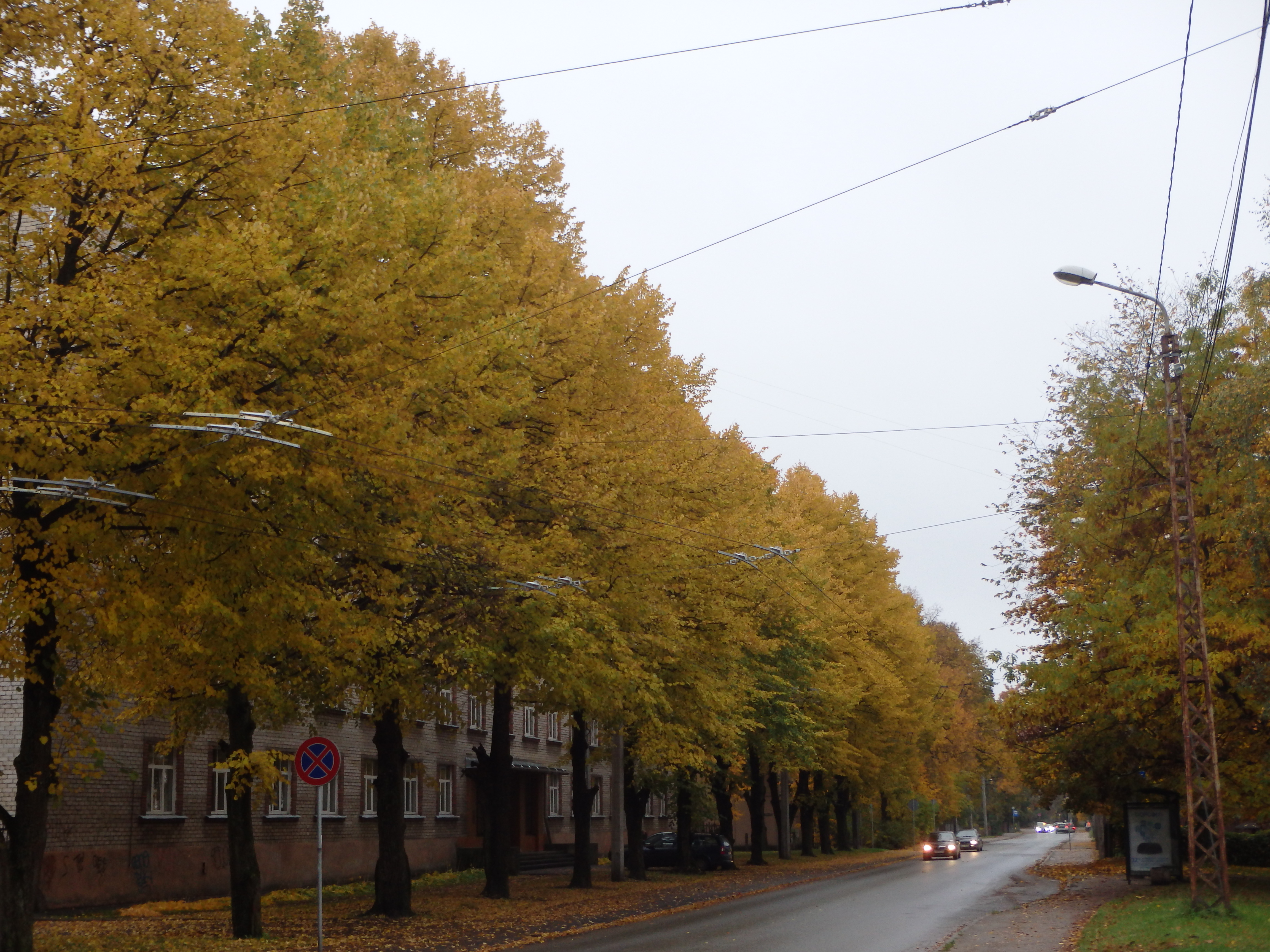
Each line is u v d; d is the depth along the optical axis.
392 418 13.75
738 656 26.17
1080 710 25.59
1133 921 18.62
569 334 19.09
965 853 66.56
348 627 14.86
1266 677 22.61
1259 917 17.55
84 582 12.70
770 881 33.84
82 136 12.45
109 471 12.91
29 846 13.67
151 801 25.62
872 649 46.38
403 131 18.56
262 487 13.82
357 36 21.33
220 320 13.38
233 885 18.19
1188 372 23.06
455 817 40.34
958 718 79.38
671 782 37.00
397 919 21.03
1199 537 22.50
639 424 20.38
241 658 14.66
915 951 16.19
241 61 13.95
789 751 39.03
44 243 13.22
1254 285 22.39
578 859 30.45
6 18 12.78
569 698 21.03
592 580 19.19
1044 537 28.89
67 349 13.18
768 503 34.62
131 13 12.93
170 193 13.94
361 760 34.56
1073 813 34.69
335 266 13.73
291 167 14.32
